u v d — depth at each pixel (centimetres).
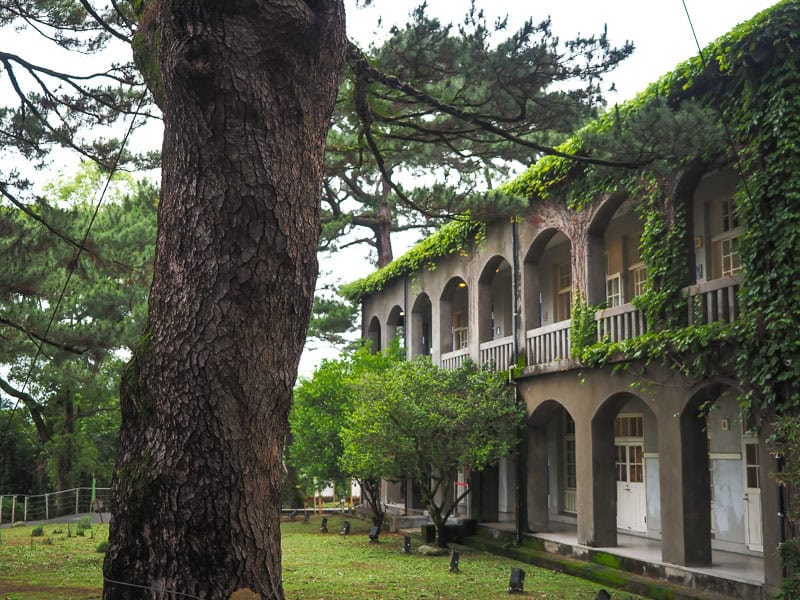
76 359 1513
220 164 408
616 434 1775
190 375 400
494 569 1405
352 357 2222
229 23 402
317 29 423
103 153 1227
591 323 1413
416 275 2250
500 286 2216
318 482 2162
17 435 3412
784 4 976
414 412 1589
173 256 415
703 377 1112
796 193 952
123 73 1159
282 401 419
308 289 431
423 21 851
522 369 1639
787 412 955
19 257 1236
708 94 1083
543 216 1578
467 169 2130
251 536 398
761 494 1001
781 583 902
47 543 1944
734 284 1062
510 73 857
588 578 1295
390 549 1712
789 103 966
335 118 979
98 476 3294
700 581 1109
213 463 396
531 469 1631
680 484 1166
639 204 1273
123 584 400
